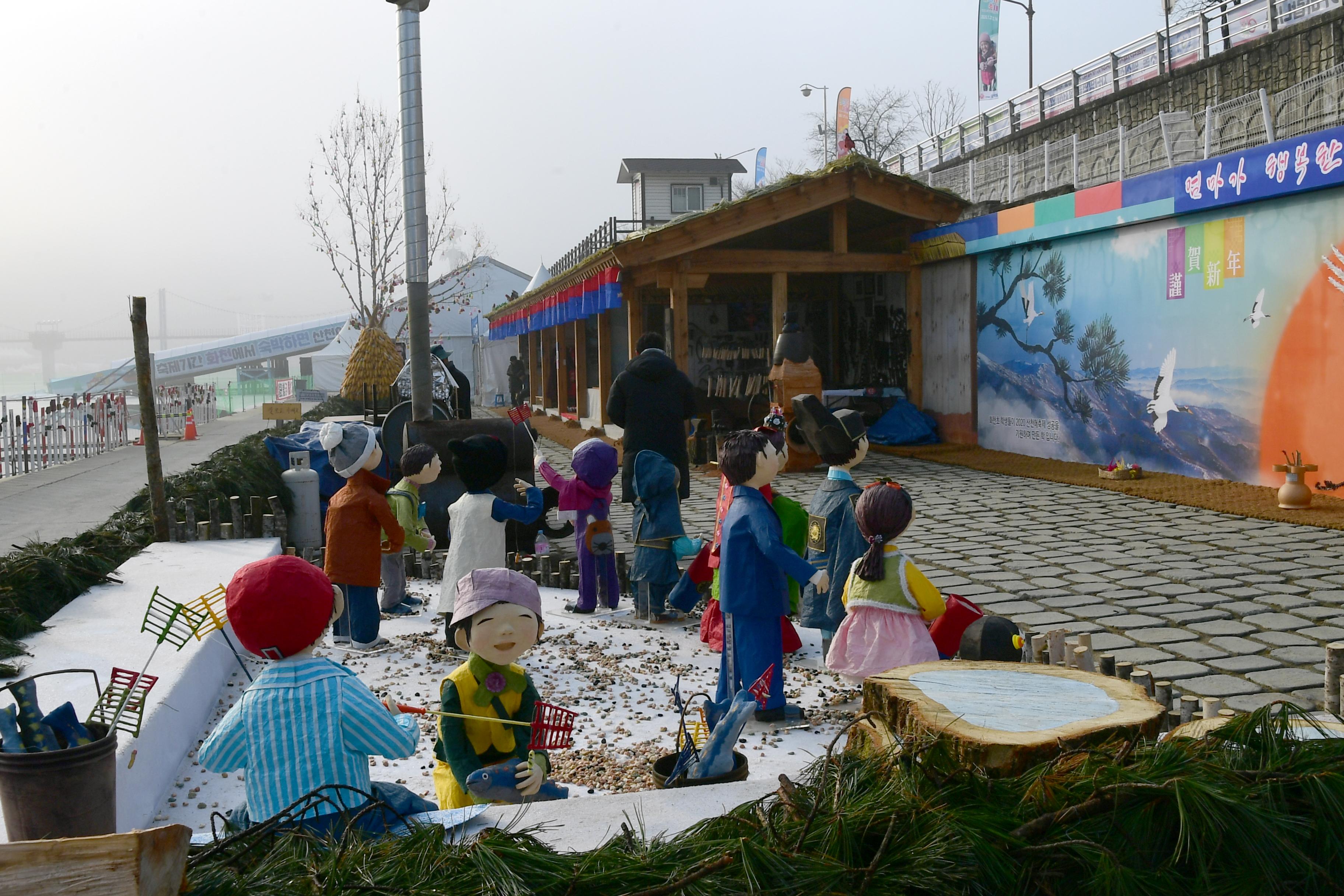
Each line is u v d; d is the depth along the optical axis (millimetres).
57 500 14836
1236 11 22688
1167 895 2418
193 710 5336
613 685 6211
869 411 21250
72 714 3342
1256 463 13594
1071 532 11062
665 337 23375
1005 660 4719
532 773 3676
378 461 7152
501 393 45625
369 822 3084
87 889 2004
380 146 31922
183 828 2146
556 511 11703
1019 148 30312
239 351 69562
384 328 38469
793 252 20109
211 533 9555
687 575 7422
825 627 6332
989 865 2441
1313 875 2496
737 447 5371
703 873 2383
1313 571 8852
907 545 10562
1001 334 18875
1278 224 13031
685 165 45281
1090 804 2547
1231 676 6230
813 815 2539
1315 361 12633
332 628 7332
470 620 3969
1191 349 14516
